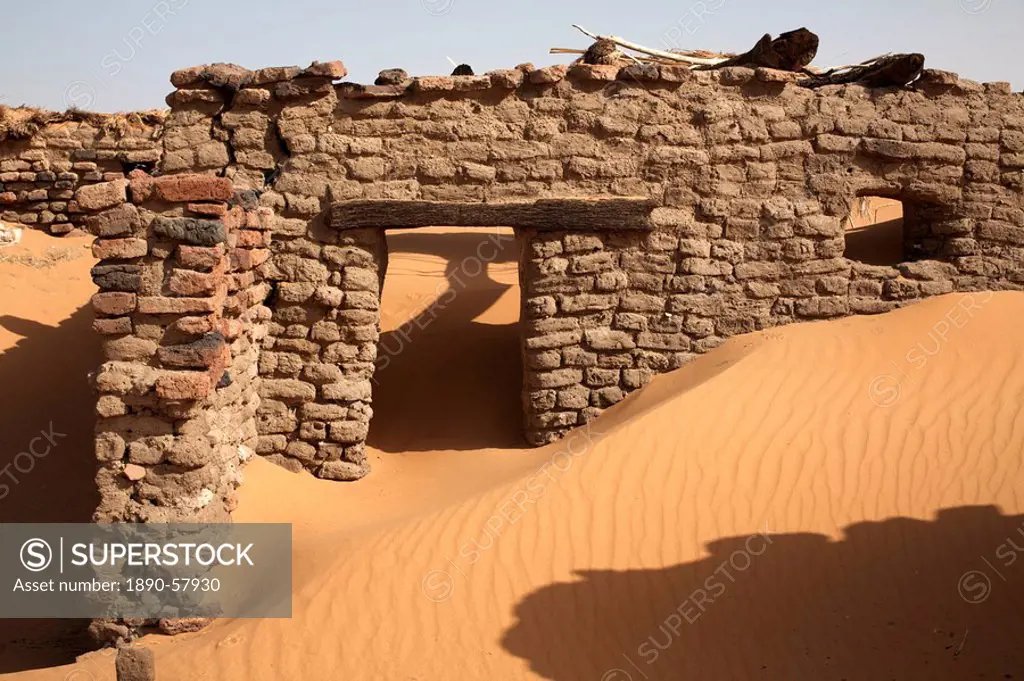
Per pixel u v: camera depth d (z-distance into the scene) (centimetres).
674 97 1329
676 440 1139
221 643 916
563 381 1328
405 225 1298
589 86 1319
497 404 1472
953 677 798
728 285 1342
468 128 1309
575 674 859
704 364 1321
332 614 942
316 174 1307
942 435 1124
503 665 876
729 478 1085
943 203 1376
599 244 1318
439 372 1575
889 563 952
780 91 1340
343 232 1305
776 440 1133
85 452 1465
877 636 863
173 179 970
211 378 973
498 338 1664
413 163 1309
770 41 1398
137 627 960
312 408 1301
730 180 1337
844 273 1355
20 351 1633
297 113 1302
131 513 966
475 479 1228
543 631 912
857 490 1057
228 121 1309
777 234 1343
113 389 962
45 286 1848
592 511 1052
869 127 1347
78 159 2044
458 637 912
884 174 1360
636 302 1332
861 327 1323
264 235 1250
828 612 901
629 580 965
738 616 911
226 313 1087
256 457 1255
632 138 1327
